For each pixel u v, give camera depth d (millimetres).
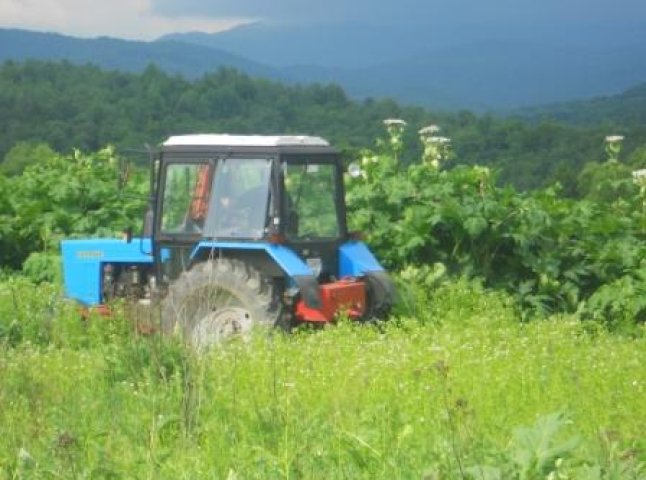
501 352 14227
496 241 21000
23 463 9781
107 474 9531
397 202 21625
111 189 24719
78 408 11695
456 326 17062
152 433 10352
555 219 21703
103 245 19469
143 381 12406
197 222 18016
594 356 14266
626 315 19297
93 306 18641
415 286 19609
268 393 11758
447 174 22281
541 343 15312
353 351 14617
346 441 9805
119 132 84500
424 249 21156
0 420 11352
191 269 17703
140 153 18625
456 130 68000
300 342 15508
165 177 18266
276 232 17406
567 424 10102
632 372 13125
